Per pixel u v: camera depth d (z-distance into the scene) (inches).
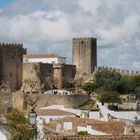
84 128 4350.4
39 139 3708.2
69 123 4874.5
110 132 4274.1
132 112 7578.7
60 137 2802.7
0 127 4097.0
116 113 7623.0
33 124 2645.2
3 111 6722.4
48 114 6624.0
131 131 4397.1
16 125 4062.5
